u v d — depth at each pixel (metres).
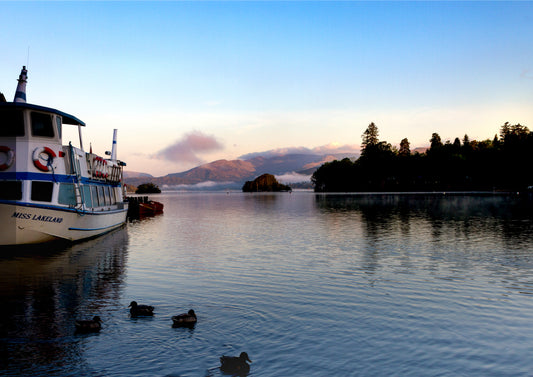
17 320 15.66
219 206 115.62
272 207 104.25
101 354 12.63
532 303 18.22
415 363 12.27
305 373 11.57
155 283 21.75
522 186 180.75
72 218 34.94
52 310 16.95
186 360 12.29
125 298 18.83
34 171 32.41
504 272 24.34
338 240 38.38
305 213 77.25
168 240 39.25
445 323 15.62
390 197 157.50
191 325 15.15
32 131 32.50
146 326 15.02
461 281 22.16
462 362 12.36
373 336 14.27
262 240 38.91
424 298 18.97
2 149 31.94
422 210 79.94
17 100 37.12
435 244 35.25
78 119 37.97
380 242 36.72
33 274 23.98
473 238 38.78
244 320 15.76
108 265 26.73
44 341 13.59
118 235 43.53
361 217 65.25
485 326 15.34
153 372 11.54
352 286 21.09
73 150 35.62
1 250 32.06
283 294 19.55
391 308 17.42
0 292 19.89
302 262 27.59
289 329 14.84
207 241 38.44
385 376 11.48
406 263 27.09
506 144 189.00
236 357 12.06
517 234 41.56
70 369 11.65
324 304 17.92
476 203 103.19
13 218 31.05
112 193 50.88
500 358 12.64
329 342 13.70
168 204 133.75
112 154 58.00
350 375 11.49
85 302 18.14
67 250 32.91
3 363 11.97
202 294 19.52
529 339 14.12
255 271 24.78
